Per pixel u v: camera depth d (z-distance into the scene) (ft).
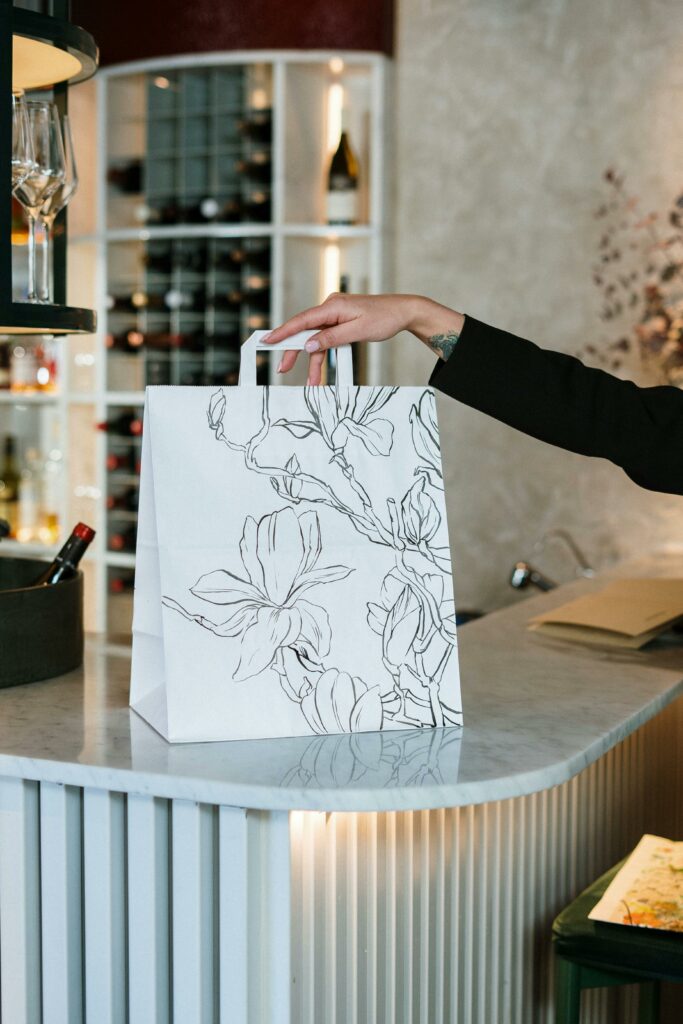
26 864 3.92
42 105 4.67
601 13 11.21
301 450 3.93
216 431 3.86
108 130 12.44
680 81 10.94
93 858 3.84
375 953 4.29
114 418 13.02
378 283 12.01
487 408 4.40
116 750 3.66
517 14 11.56
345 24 11.51
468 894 4.92
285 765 3.49
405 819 4.44
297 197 12.13
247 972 3.65
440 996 4.75
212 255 12.52
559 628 6.06
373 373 12.10
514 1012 5.46
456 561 12.25
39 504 13.58
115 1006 3.88
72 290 13.21
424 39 11.96
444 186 12.03
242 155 12.35
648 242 11.16
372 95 11.84
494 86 11.72
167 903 3.84
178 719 3.72
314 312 4.12
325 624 3.89
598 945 4.43
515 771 3.44
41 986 4.01
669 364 11.15
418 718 3.95
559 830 5.86
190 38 11.66
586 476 11.64
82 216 13.30
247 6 11.48
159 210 12.63
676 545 11.33
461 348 4.31
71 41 4.61
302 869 3.82
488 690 4.68
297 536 3.89
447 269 12.10
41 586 4.63
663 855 5.28
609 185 11.30
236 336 12.57
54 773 3.54
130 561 12.72
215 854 3.78
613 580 8.80
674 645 5.81
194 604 3.78
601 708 4.34
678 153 11.00
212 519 3.82
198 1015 3.72
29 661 4.58
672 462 4.36
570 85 11.39
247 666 3.80
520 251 11.76
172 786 3.37
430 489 4.07
